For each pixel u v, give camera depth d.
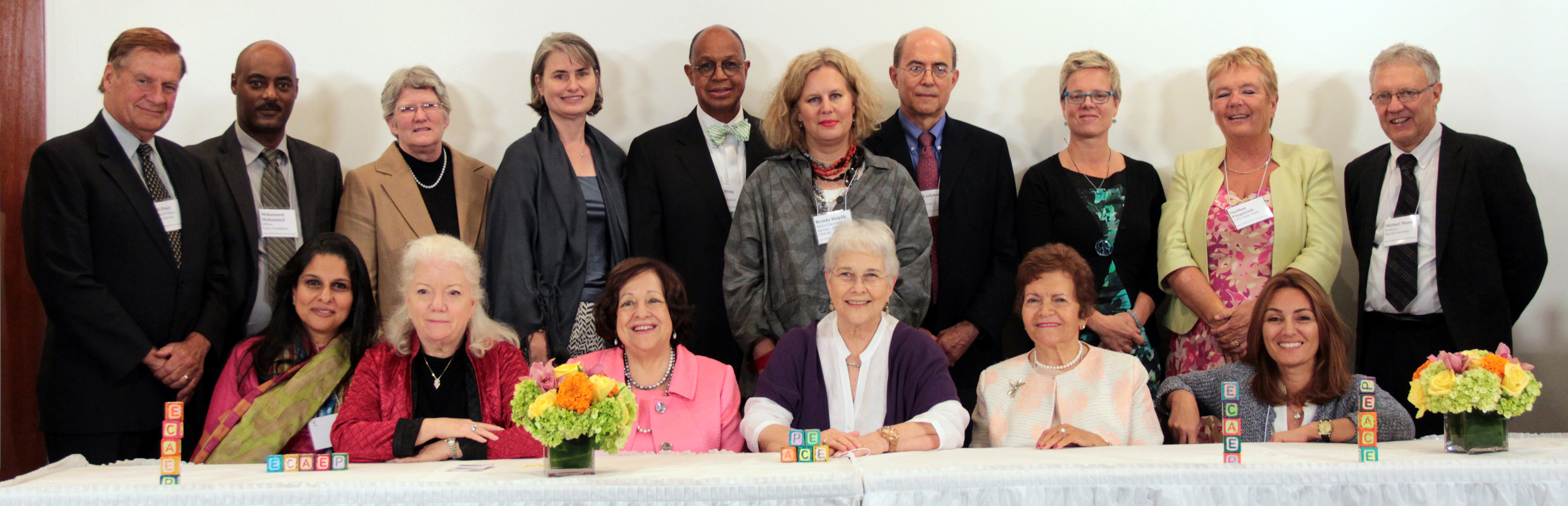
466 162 3.46
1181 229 3.43
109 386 2.89
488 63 3.88
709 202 3.34
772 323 3.06
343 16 3.83
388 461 2.11
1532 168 3.90
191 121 3.77
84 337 2.83
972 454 1.99
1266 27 3.95
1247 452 1.97
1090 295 2.49
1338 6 3.94
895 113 3.65
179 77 3.04
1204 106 3.95
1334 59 3.94
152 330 2.92
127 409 2.89
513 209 3.15
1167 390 2.71
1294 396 2.53
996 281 3.37
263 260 3.23
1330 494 1.64
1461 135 3.33
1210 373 2.65
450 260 2.31
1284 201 3.31
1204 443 2.40
